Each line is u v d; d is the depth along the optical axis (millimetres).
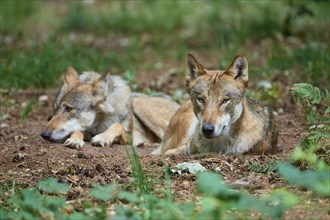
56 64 16969
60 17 26516
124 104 13047
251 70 16312
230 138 10594
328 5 21812
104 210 7617
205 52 20141
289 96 14883
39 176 9648
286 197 7504
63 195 8578
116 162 10211
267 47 19438
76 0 28469
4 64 16969
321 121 11570
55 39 19453
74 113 12367
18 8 26484
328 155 9805
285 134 12242
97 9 27438
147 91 15320
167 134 12117
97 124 12789
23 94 15758
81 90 12500
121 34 23641
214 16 22578
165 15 25281
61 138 12156
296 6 20359
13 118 14086
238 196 6805
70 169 9758
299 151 9008
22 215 7355
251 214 7625
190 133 11344
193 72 10656
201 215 7188
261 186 8664
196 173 9336
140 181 8430
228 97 10227
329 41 18500
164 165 9477
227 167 9695
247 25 21141
